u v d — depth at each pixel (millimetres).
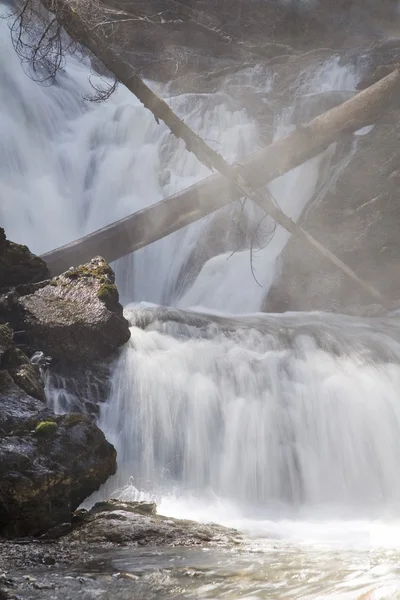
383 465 9297
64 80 19734
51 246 16797
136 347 9648
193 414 9039
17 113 18219
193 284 16312
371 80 17672
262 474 8867
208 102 19484
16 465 7082
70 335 9367
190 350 9719
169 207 14047
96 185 17812
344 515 8180
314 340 10484
